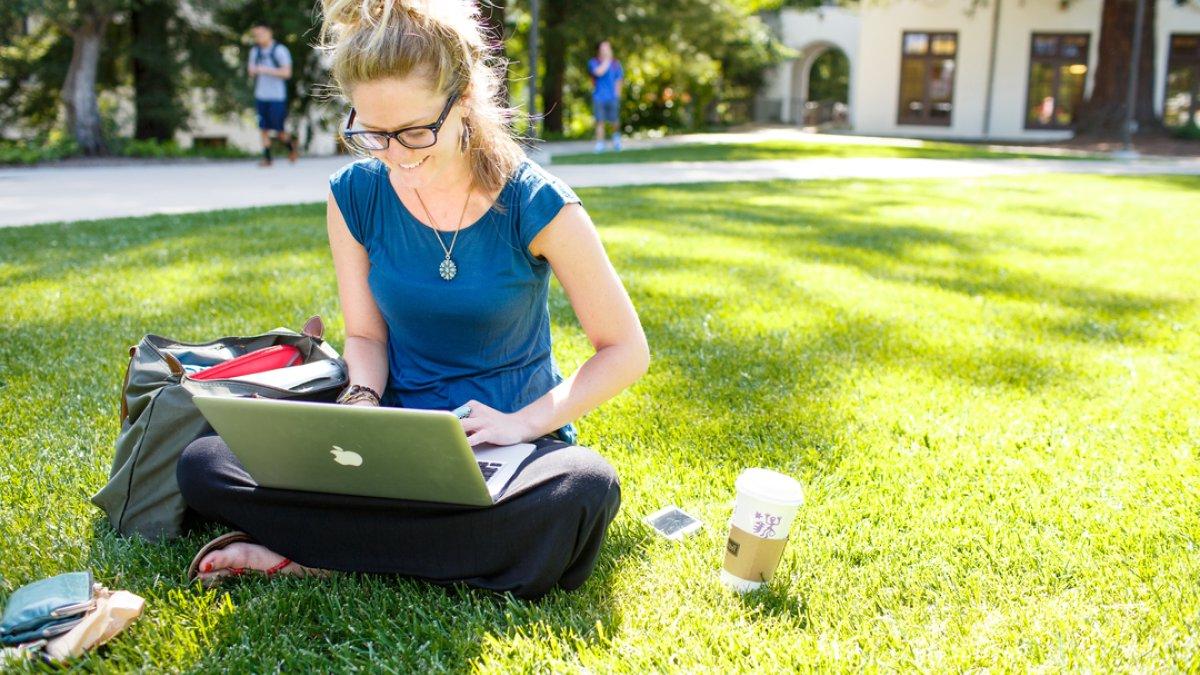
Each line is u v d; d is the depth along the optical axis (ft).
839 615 6.34
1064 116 88.33
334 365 7.16
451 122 5.99
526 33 68.23
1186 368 12.57
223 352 7.63
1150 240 23.93
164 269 17.21
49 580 5.89
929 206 30.27
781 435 9.70
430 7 5.80
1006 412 10.65
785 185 36.47
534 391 6.98
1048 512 7.97
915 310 15.57
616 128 55.06
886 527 7.63
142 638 5.78
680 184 35.73
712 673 5.60
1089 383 11.82
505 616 6.12
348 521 6.20
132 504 7.10
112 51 50.16
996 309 15.83
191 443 6.63
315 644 5.89
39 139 46.55
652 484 8.39
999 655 5.85
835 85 110.63
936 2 89.35
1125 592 6.64
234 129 64.39
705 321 14.10
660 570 6.89
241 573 6.50
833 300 16.07
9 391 10.44
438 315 6.63
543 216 6.42
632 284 16.53
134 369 7.19
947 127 91.76
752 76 101.76
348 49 5.67
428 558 6.24
